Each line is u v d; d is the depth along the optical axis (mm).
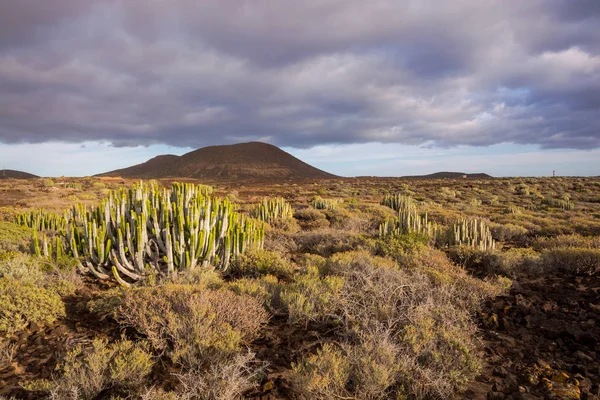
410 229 9977
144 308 4172
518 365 3703
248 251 7465
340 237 10188
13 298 4422
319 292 4938
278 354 3777
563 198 28547
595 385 3307
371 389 3064
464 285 5578
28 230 10711
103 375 3193
